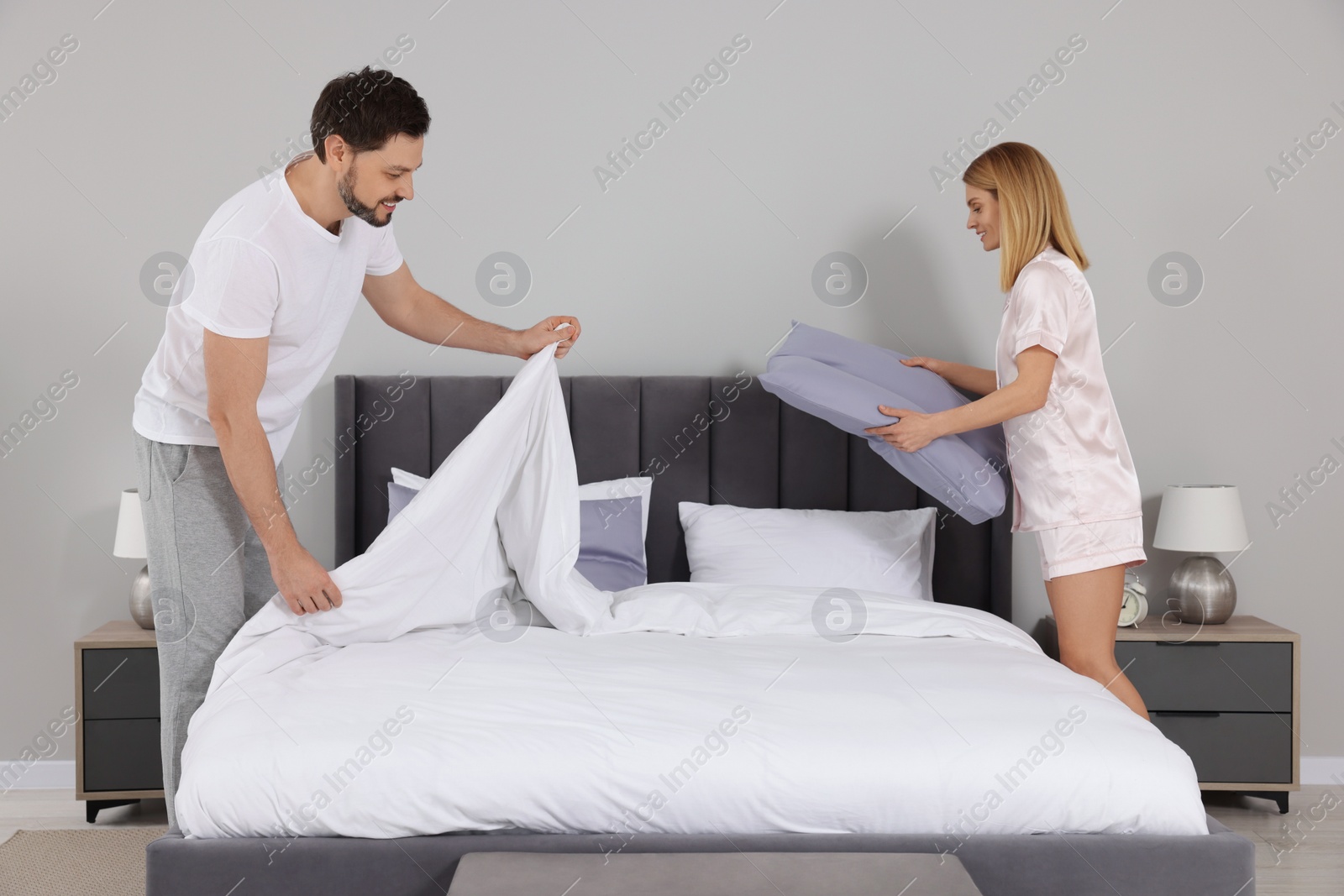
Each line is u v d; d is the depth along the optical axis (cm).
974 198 254
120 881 244
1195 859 163
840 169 314
